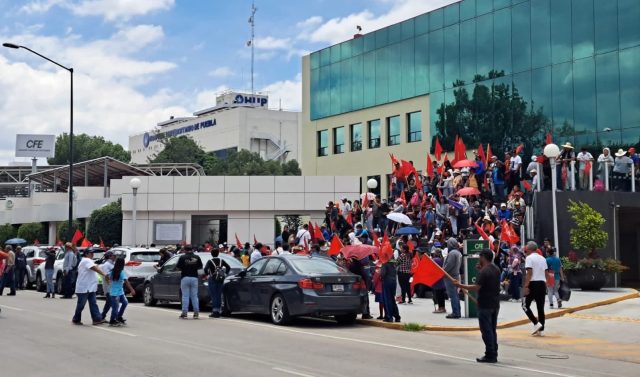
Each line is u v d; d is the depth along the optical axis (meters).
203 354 11.85
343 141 51.91
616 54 34.81
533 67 38.69
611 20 35.12
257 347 12.80
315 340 13.95
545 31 38.19
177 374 9.97
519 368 11.09
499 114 40.28
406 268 21.08
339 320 17.48
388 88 48.03
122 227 39.94
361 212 31.98
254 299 17.36
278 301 16.58
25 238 51.19
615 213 25.88
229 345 13.02
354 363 11.08
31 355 11.70
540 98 38.19
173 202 39.69
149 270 23.59
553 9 37.81
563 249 25.25
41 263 29.36
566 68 37.06
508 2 40.19
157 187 39.81
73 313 19.06
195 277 18.09
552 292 19.09
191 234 41.22
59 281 26.09
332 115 52.91
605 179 26.12
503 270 21.42
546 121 37.81
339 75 52.34
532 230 25.56
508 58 40.06
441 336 15.19
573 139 36.50
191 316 18.58
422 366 10.90
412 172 30.95
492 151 40.59
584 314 18.81
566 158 26.08
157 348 12.52
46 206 51.62
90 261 16.36
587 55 36.12
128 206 39.62
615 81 34.78
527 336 15.41
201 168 59.34
